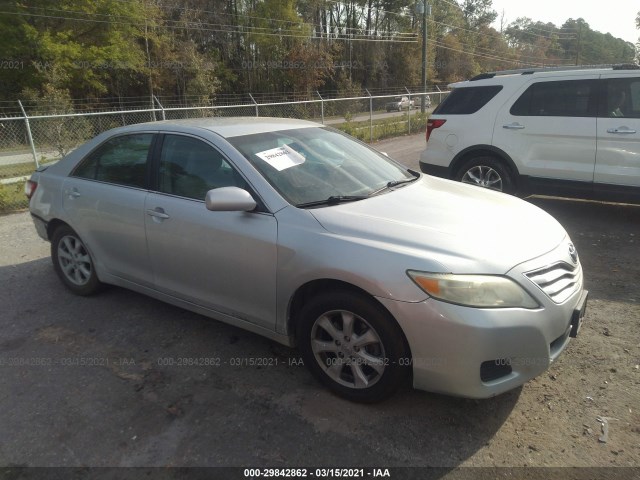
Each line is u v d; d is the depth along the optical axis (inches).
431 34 2384.4
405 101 1102.4
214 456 97.2
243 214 121.0
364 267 102.0
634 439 99.3
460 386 98.2
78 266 169.2
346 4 2347.4
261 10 1817.2
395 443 99.7
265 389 118.0
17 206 322.0
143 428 105.3
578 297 111.8
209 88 1402.6
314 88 1892.2
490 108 253.3
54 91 782.5
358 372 109.4
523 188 249.9
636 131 213.3
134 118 717.3
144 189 143.3
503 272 98.8
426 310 96.5
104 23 1221.1
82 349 137.5
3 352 136.7
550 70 240.7
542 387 116.6
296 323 120.0
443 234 106.8
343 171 138.3
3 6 1075.3
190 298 137.1
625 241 212.8
